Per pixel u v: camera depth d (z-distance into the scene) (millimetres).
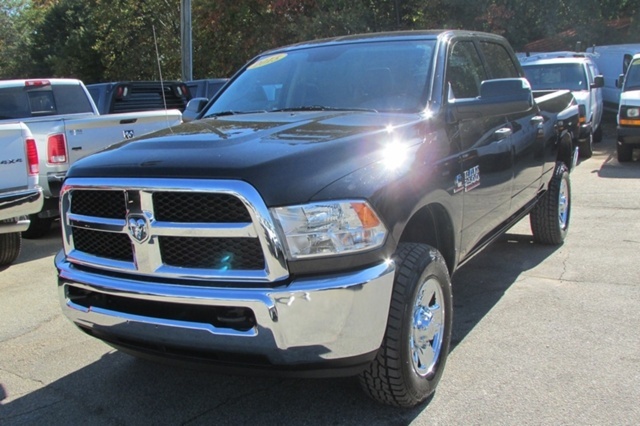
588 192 9195
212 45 23641
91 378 3895
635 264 5602
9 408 3545
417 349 3234
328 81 4254
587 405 3256
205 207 2779
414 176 3143
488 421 3148
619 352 3857
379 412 3281
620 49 16875
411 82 3959
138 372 3955
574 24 20766
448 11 18781
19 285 6113
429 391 3312
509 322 4406
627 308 4566
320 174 2789
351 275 2732
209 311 2814
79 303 3252
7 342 4566
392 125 3393
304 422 3232
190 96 12367
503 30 19375
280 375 2834
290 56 4691
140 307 3006
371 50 4344
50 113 9000
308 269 2709
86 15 33688
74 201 3283
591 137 12641
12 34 44000
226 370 2906
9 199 6121
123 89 10938
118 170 2990
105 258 3158
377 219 2822
